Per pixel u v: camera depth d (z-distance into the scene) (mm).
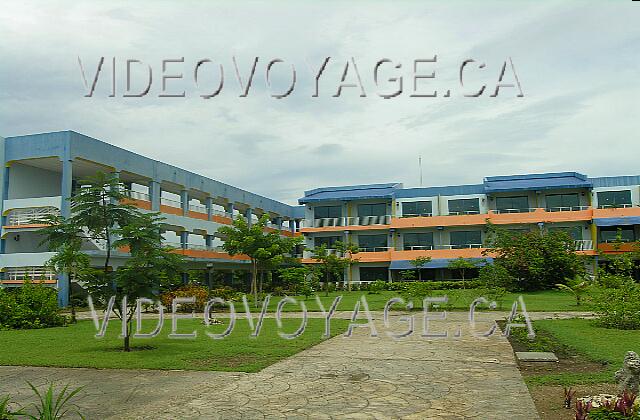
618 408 5727
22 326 18453
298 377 9023
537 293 32500
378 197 46938
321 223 48875
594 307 16328
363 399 7523
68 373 9883
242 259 45875
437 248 45781
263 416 6793
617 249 37531
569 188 42750
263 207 54000
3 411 5781
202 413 6988
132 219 12836
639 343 11953
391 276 45594
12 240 31625
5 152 31281
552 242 34719
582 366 9617
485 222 42719
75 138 30297
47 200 30062
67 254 19406
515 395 7633
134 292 12328
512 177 46438
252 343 12969
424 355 11000
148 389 8422
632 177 42750
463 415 6707
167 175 38531
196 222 42062
